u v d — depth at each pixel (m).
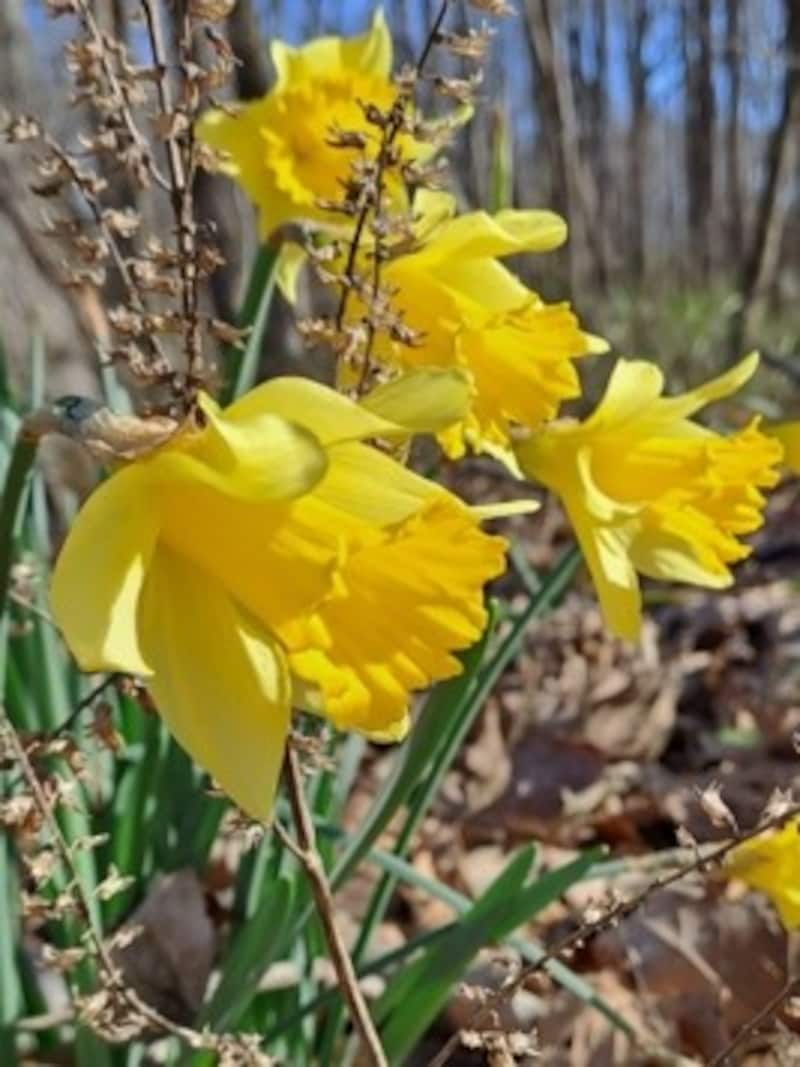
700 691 0.60
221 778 0.18
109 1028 0.21
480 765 0.49
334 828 0.30
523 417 0.24
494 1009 0.22
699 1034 0.35
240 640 0.18
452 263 0.24
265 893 0.28
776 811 0.21
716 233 2.71
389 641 0.18
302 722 0.26
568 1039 0.34
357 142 0.22
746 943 0.36
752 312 1.53
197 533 0.18
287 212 0.29
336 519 0.18
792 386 1.30
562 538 0.80
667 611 0.71
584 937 0.22
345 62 0.30
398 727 0.19
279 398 0.18
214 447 0.17
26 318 0.53
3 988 0.27
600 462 0.25
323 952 0.32
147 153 0.21
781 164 1.52
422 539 0.18
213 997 0.25
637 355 1.64
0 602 0.23
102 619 0.17
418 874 0.30
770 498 1.00
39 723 0.31
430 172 0.22
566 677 0.56
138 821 0.29
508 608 0.52
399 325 0.22
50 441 0.48
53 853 0.21
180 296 0.22
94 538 0.17
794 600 0.71
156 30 0.21
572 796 0.48
